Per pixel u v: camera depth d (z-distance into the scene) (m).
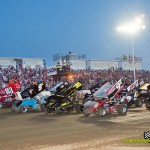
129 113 19.08
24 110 21.27
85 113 18.05
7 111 23.00
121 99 20.27
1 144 10.52
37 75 40.41
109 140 10.68
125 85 21.45
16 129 13.76
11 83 25.34
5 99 25.94
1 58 44.16
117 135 11.60
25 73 40.75
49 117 18.02
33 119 17.31
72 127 13.87
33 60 46.97
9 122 16.38
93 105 17.78
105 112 17.86
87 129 13.20
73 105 20.02
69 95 19.91
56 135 11.96
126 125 14.09
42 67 47.62
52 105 19.47
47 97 21.30
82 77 41.94
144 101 24.53
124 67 56.50
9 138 11.57
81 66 51.38
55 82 36.34
